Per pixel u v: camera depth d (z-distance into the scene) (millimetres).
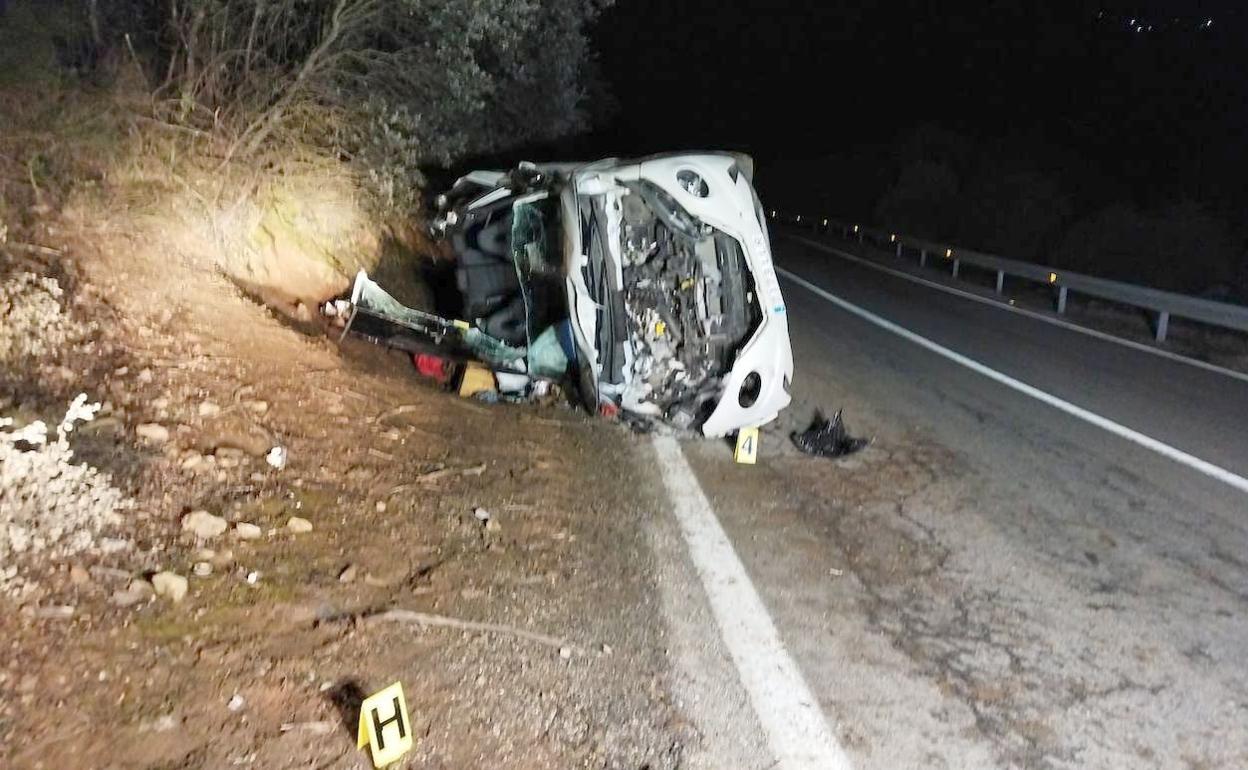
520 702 4105
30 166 7000
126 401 5465
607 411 8516
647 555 5879
